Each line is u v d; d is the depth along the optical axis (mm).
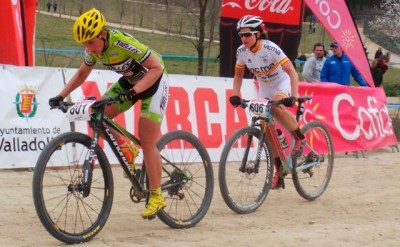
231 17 11094
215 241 5012
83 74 5070
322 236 5242
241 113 9367
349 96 10383
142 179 5242
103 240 4945
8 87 7660
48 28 29109
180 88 8789
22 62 9414
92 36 4605
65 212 5832
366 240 5145
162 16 22797
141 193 5188
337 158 10070
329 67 10844
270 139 6457
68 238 4727
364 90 10766
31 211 5891
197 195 6047
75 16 33406
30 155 7773
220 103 9148
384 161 9922
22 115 7734
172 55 25438
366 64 11031
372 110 10828
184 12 18250
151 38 28609
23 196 6531
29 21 10258
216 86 9148
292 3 10984
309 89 9750
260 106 6090
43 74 7926
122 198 6676
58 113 8000
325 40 38781
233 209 6031
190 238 5098
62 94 5020
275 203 6699
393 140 11266
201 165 6156
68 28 30000
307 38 39875
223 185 5898
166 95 5180
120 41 4766
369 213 6270
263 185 6418
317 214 6211
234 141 5969
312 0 10273
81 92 8086
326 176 7141
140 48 4832
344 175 8508
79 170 6027
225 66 11305
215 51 27047
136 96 5102
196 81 8961
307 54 34000
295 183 6637
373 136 10695
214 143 9008
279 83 6414
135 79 5074
